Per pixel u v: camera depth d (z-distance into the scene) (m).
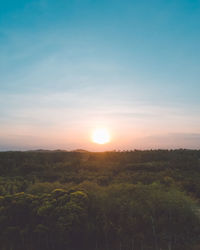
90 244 6.26
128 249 6.08
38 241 6.11
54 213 6.53
